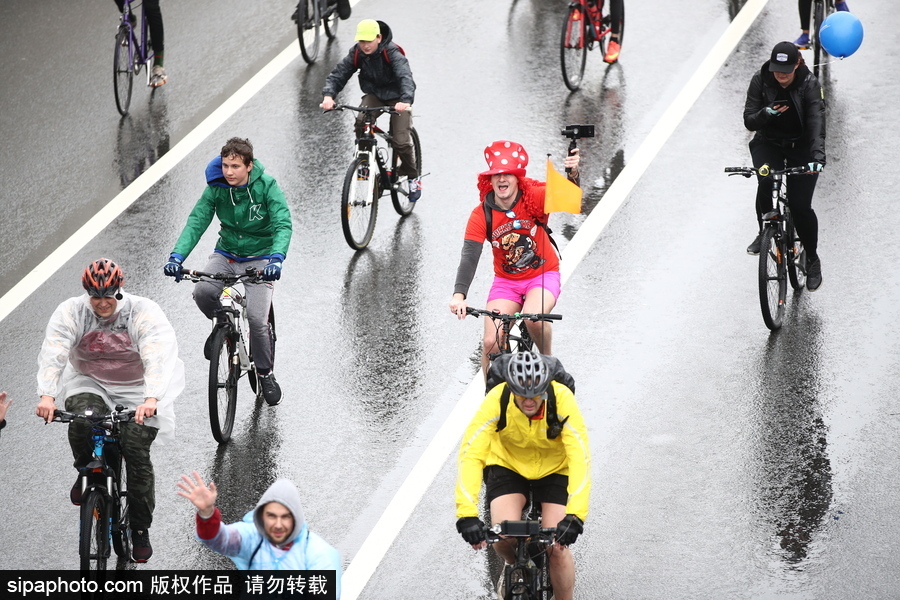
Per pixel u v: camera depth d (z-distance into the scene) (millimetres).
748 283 36969
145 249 40844
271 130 47938
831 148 43781
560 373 22234
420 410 32219
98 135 48125
